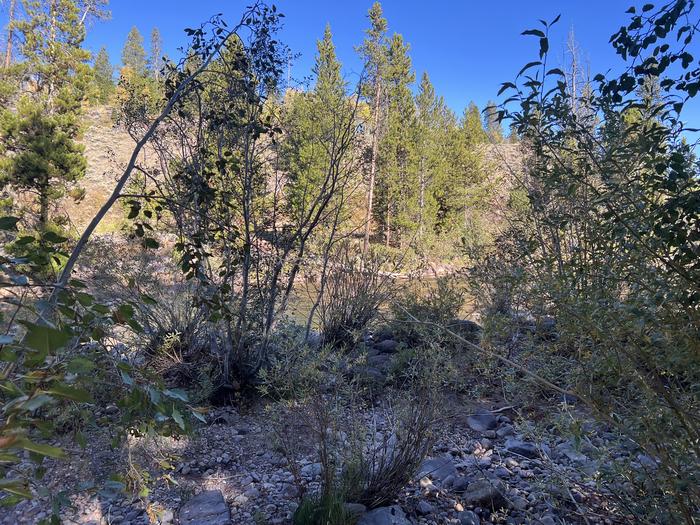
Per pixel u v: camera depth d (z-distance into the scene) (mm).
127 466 2645
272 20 4422
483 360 3891
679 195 1792
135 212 2043
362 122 5738
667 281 1859
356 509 2715
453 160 28953
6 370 1227
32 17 15859
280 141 5535
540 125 2133
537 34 1918
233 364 4758
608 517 2562
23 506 3023
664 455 1883
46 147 14617
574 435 2137
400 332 5609
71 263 1572
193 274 2178
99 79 47969
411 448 2969
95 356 1470
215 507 3010
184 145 4859
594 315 1943
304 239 5223
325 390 3133
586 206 2252
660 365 1854
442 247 8859
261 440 3973
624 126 2135
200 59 4266
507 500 2789
